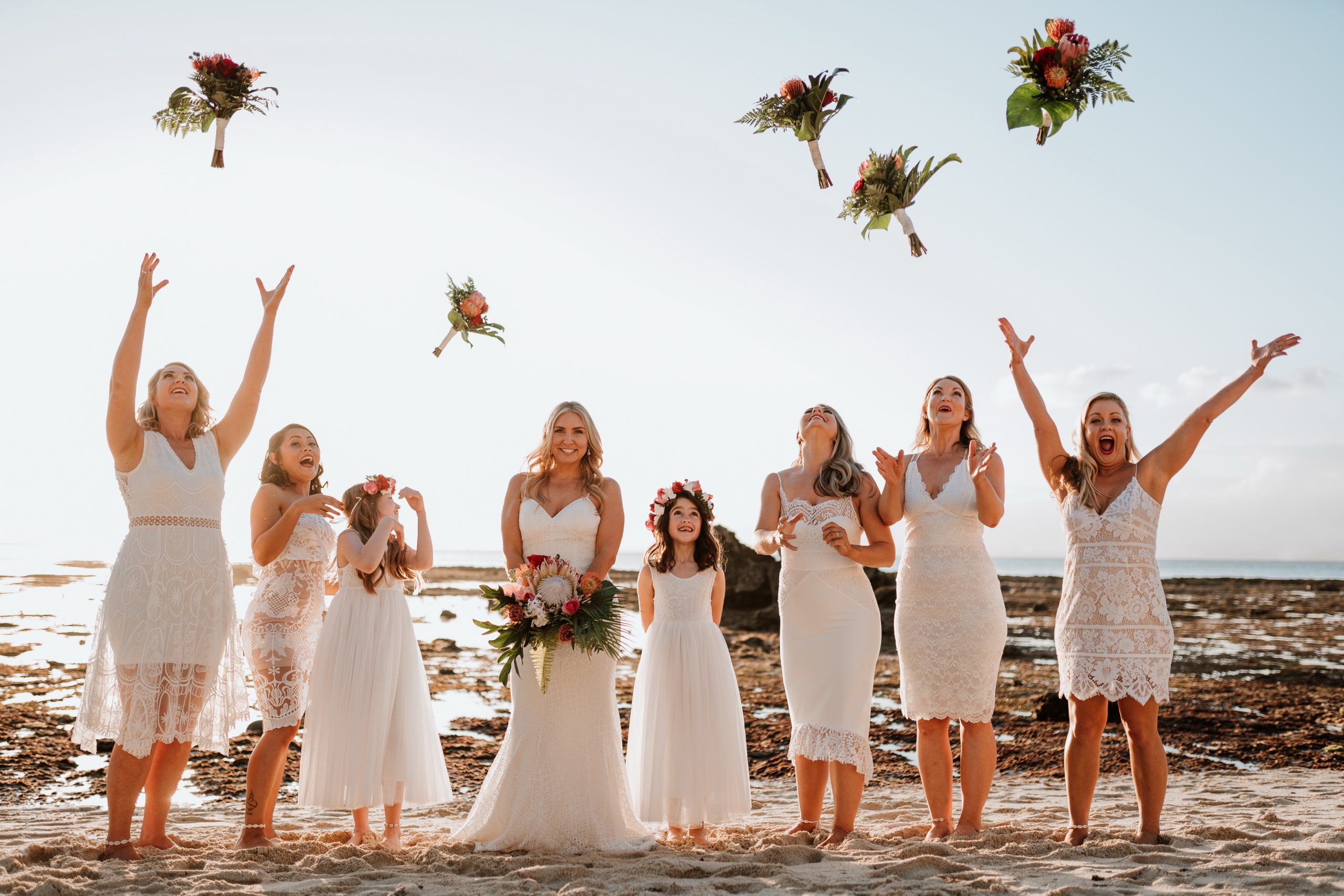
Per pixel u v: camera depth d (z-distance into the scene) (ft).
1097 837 15.79
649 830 18.33
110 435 15.40
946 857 14.61
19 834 17.87
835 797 16.96
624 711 33.40
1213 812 19.22
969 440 18.04
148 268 15.67
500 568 218.18
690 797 16.40
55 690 35.32
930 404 17.80
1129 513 15.58
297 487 17.49
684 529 17.31
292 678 16.46
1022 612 89.92
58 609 72.02
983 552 17.44
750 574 77.46
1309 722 31.58
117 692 15.48
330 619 16.48
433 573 185.06
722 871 13.78
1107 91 15.11
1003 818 19.36
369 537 16.63
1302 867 13.25
